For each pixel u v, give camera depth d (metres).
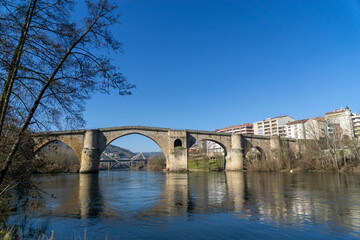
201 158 116.00
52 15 10.08
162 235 10.16
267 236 9.92
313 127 81.25
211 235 10.12
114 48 11.40
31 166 12.57
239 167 79.25
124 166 185.00
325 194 21.56
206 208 15.70
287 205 16.41
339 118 122.19
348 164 64.50
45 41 10.25
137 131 69.62
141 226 11.49
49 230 10.81
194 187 29.23
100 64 11.16
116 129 67.88
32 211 14.68
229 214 13.87
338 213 13.88
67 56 10.53
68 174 63.25
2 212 14.05
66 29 10.37
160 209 15.47
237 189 26.42
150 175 61.56
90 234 10.30
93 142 64.19
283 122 140.75
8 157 9.52
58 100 10.83
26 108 10.52
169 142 72.06
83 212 14.59
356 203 16.98
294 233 10.27
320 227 11.10
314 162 70.31
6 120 11.26
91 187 29.91
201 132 77.31
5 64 9.46
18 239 9.40
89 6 10.59
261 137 87.00
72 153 89.88
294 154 81.25
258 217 13.10
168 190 26.19
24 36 9.22
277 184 31.62
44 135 11.98
